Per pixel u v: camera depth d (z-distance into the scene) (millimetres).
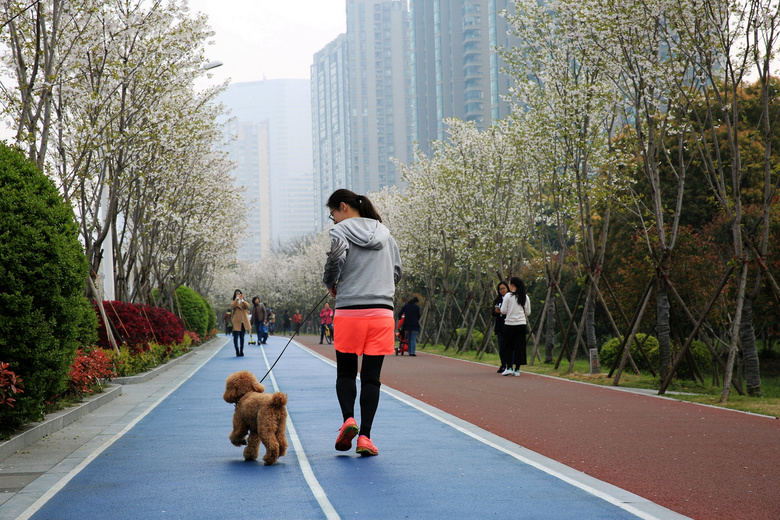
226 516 4434
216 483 5336
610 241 23688
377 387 6273
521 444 7074
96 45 13984
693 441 7238
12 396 7137
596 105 15102
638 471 5809
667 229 18797
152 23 14789
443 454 6402
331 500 4785
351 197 6559
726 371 10805
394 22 155250
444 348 31406
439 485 5203
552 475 5539
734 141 11859
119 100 15242
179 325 21203
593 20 12672
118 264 20297
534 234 21500
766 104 11188
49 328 7504
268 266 83312
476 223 24734
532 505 4645
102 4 13742
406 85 154000
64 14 12922
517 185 22984
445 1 109562
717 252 19391
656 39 12383
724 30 11375
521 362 15617
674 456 6445
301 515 4430
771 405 10094
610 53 12969
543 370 17078
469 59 105625
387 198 39750
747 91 20062
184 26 15062
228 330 60531
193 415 9328
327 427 8047
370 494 4945
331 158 179875
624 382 13656
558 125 16156
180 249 27422
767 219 11438
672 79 12195
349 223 6266
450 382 14000
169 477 5582
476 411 9586
